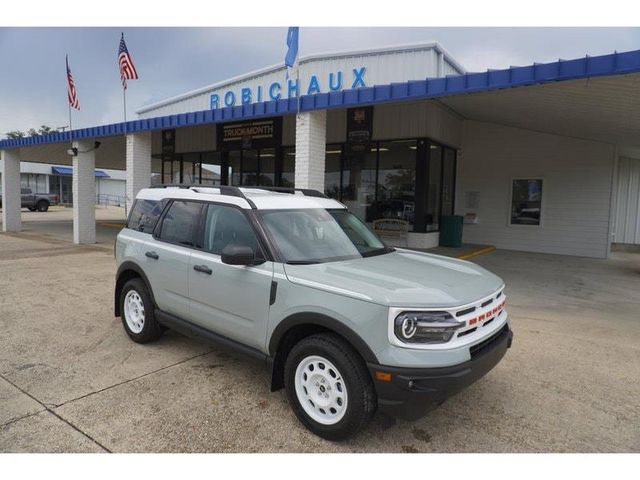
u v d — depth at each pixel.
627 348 5.31
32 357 4.78
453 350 3.03
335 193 15.64
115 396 3.92
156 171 25.62
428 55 14.41
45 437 3.28
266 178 17.17
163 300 4.76
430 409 3.09
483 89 7.72
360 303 3.09
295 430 3.43
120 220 27.64
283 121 16.09
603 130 11.56
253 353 3.81
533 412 3.76
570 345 5.39
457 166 15.91
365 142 14.05
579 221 13.93
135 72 14.29
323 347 3.26
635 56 6.23
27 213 32.53
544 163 14.39
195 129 19.17
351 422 3.14
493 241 15.40
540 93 8.39
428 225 14.27
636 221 16.61
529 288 8.73
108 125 14.43
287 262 3.65
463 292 3.33
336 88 16.00
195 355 4.89
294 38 10.00
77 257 12.03
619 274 10.55
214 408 3.74
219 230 4.25
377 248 4.52
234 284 3.89
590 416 3.71
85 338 5.39
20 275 9.34
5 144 18.91
